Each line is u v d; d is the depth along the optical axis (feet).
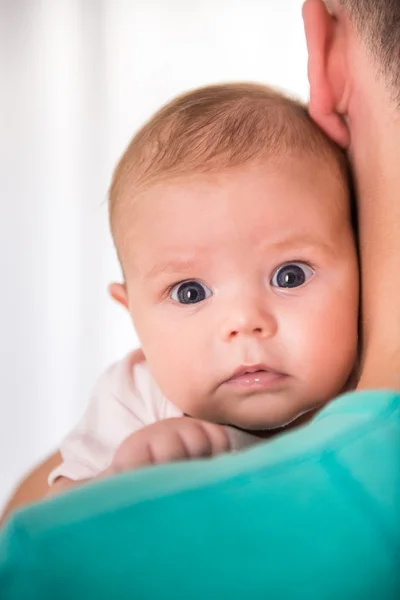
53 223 8.84
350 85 2.44
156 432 2.64
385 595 1.42
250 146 2.98
